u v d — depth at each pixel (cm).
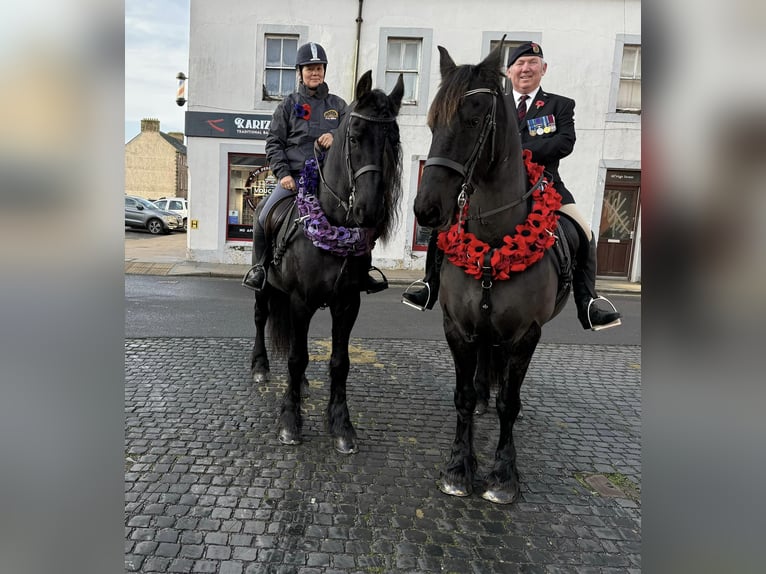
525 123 308
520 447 345
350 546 237
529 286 253
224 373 448
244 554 229
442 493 283
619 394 452
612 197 1148
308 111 343
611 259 1173
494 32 1068
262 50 1073
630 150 1106
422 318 700
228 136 1097
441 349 555
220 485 280
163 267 1077
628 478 311
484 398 389
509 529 256
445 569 225
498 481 279
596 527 261
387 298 836
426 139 1102
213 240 1135
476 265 249
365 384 444
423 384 449
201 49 1065
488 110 222
